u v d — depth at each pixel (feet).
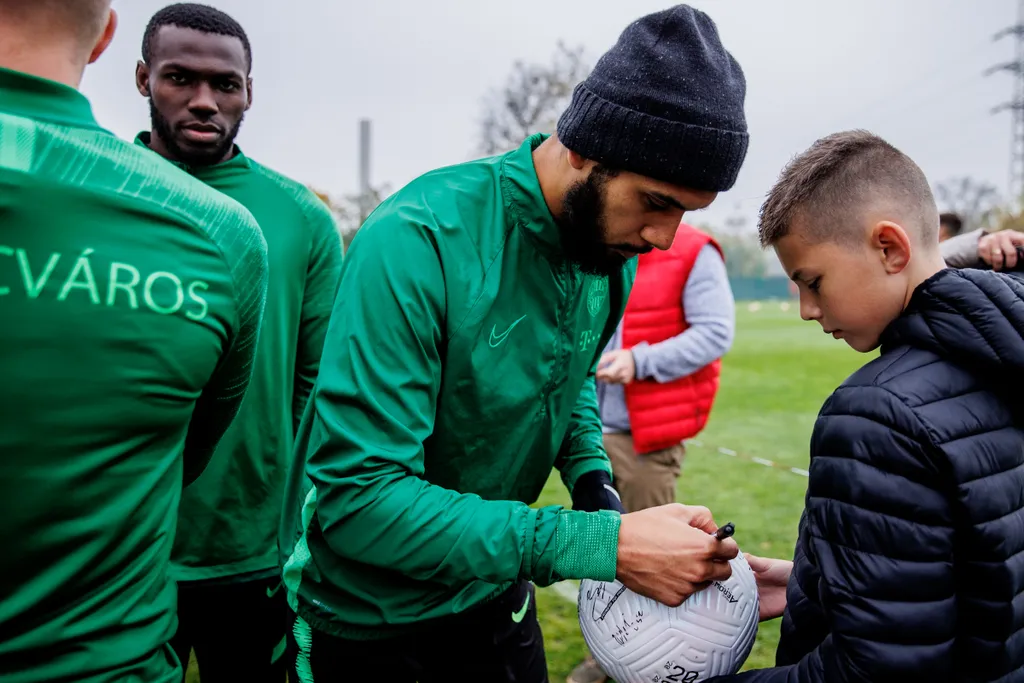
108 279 3.17
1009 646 4.12
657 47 4.21
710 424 27.55
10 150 3.01
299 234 7.57
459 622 5.56
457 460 5.06
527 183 4.72
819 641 4.77
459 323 4.57
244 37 7.68
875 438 3.98
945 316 4.09
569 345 5.32
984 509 3.92
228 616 7.53
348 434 4.22
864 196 4.26
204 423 4.32
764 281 185.98
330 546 4.55
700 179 4.27
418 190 4.77
